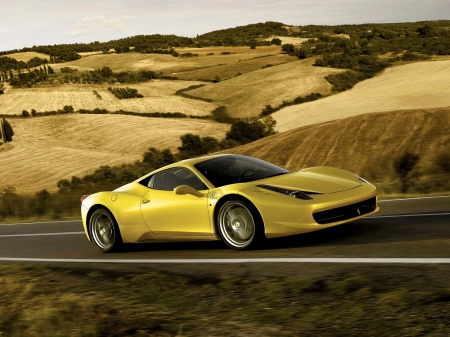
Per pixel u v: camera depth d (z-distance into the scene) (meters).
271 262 5.38
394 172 14.68
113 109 132.88
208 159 7.08
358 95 109.06
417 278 4.16
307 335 3.28
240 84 149.50
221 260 5.80
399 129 38.44
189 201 6.64
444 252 4.94
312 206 5.78
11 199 19.66
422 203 9.52
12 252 8.84
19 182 69.81
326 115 95.19
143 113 129.12
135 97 146.50
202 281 4.90
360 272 4.55
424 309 3.45
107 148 92.94
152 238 7.15
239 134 82.31
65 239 9.73
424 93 97.69
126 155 86.31
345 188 6.22
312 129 44.06
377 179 14.92
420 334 3.07
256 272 5.03
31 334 3.92
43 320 4.12
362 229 6.83
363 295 3.88
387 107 91.44
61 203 18.55
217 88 150.00
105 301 4.55
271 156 41.38
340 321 3.44
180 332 3.54
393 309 3.51
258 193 6.02
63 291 5.18
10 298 5.16
